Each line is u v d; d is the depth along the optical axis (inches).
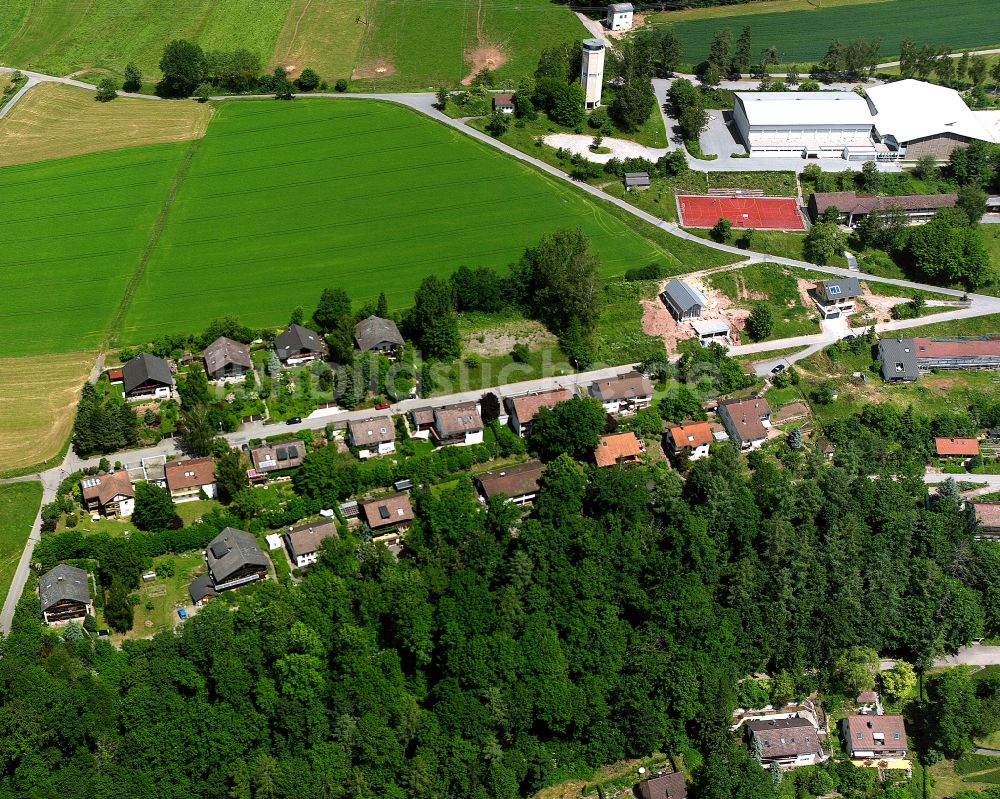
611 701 7263.8
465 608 7194.9
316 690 6771.7
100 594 7421.3
